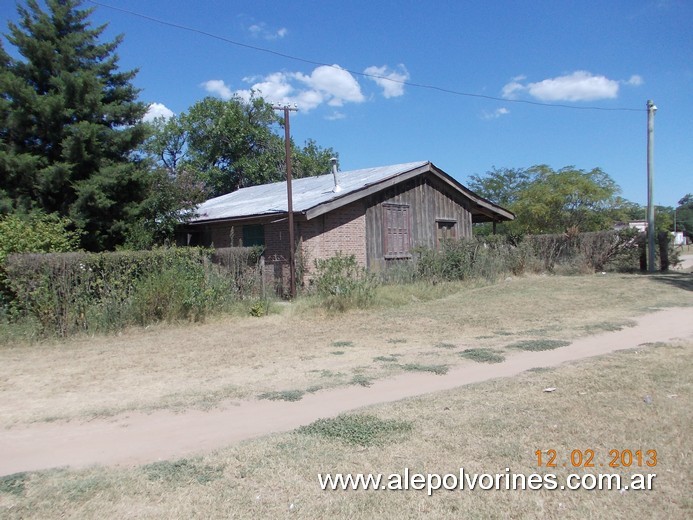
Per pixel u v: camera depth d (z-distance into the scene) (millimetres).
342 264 14117
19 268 11000
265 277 14797
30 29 17531
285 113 15969
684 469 4375
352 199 17219
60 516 3900
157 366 8664
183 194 19594
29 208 15906
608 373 7082
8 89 16000
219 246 20141
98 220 17109
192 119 39375
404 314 13070
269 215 16750
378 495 4105
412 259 18078
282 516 3836
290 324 12180
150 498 4125
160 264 12664
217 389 7168
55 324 11070
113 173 16953
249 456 4820
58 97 16297
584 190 32875
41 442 5457
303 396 6781
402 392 6824
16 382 7887
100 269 11844
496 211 23984
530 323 11672
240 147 38812
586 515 3781
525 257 21859
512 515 3799
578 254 22641
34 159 15938
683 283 17734
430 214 20953
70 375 8234
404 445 4957
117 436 5574
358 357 8922
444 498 4039
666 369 7230
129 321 11820
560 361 8125
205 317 12578
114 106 18047
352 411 6004
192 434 5566
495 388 6617
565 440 4945
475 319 12258
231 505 3992
